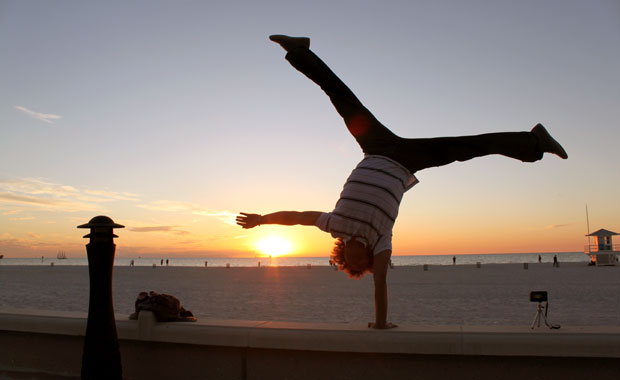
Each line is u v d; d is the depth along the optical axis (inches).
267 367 152.9
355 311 714.8
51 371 172.2
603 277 1596.9
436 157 144.3
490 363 135.9
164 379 163.5
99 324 151.7
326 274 2176.4
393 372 141.9
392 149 144.3
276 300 893.2
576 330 135.0
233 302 860.0
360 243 142.3
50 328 170.1
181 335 159.0
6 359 178.1
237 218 158.9
